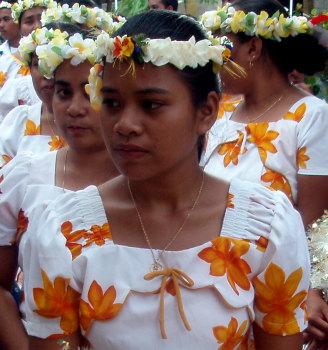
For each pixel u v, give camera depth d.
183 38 1.47
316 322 2.15
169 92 1.41
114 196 1.57
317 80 3.20
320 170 2.45
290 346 1.57
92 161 2.20
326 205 2.49
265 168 2.50
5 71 4.64
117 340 1.44
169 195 1.53
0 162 2.89
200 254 1.48
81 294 1.49
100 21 2.96
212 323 1.45
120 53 1.38
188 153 1.50
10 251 2.08
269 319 1.56
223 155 2.61
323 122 2.48
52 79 2.38
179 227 1.52
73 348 1.51
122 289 1.44
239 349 1.52
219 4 4.98
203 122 1.52
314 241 2.19
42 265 1.49
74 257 1.49
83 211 1.55
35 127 2.85
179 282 1.46
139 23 1.48
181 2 5.46
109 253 1.48
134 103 1.42
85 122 2.13
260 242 1.52
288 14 2.65
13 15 4.35
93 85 1.52
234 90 2.61
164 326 1.43
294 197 2.49
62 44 2.13
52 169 2.19
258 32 2.52
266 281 1.53
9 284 2.09
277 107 2.60
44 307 1.49
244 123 2.62
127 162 1.44
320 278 2.12
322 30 2.63
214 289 1.46
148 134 1.42
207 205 1.56
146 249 1.49
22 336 1.98
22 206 2.09
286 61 2.61
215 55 1.47
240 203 1.56
